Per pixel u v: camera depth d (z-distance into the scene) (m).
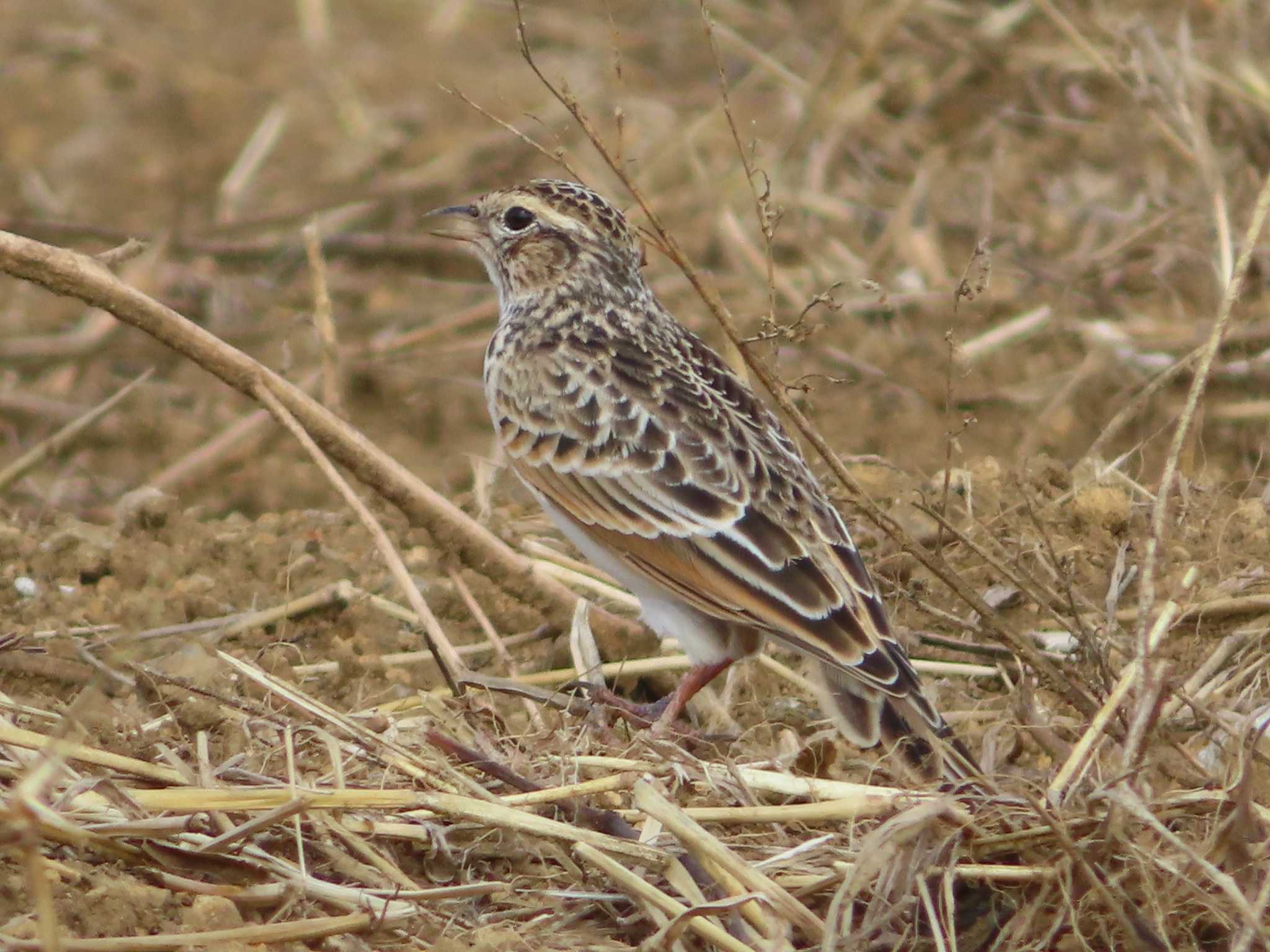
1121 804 9.73
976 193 22.84
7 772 10.53
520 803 10.77
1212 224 19.53
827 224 22.42
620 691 13.88
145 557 14.90
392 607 14.47
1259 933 9.31
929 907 9.72
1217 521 14.69
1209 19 22.88
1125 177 22.38
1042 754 12.18
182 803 10.20
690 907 9.85
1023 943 10.05
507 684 12.56
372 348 21.36
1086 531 14.70
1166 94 20.12
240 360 13.73
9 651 12.74
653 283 21.69
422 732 11.56
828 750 11.91
